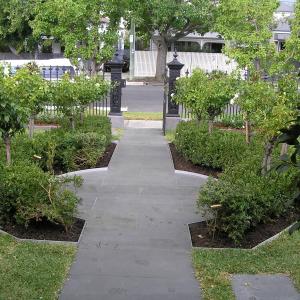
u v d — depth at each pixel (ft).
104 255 20.21
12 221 22.40
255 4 52.49
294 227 11.34
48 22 62.18
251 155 31.19
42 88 33.09
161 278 18.35
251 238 22.11
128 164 35.37
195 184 31.09
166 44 99.96
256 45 49.78
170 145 41.83
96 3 59.47
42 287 17.17
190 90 38.96
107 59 62.90
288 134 10.80
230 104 45.55
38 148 31.68
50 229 22.26
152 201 27.43
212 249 20.94
